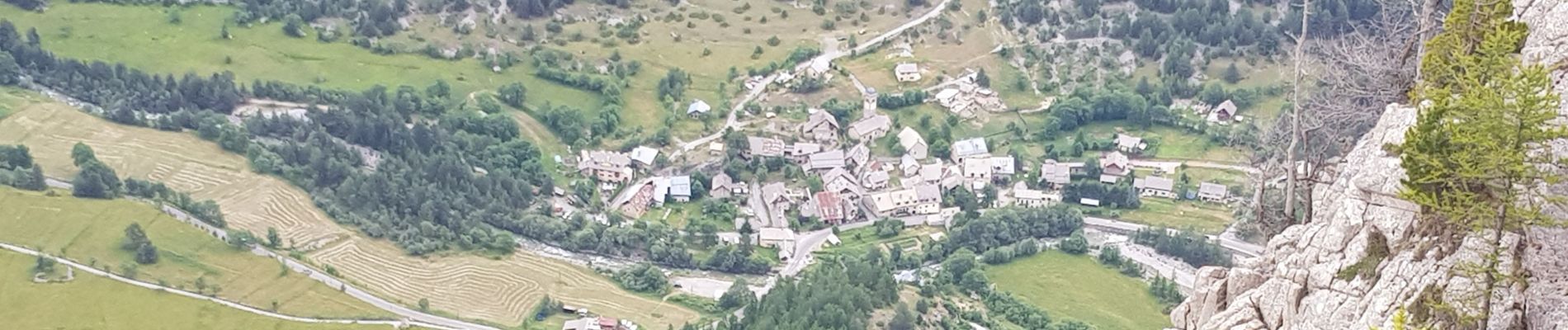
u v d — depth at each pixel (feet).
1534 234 214.90
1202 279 274.36
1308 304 237.25
